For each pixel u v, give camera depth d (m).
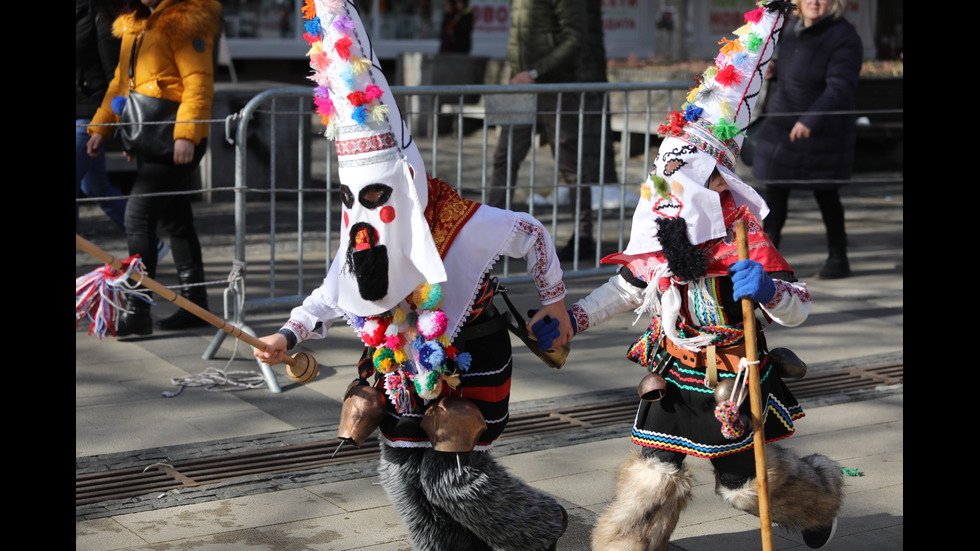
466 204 3.28
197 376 5.80
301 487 4.43
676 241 3.25
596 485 4.49
